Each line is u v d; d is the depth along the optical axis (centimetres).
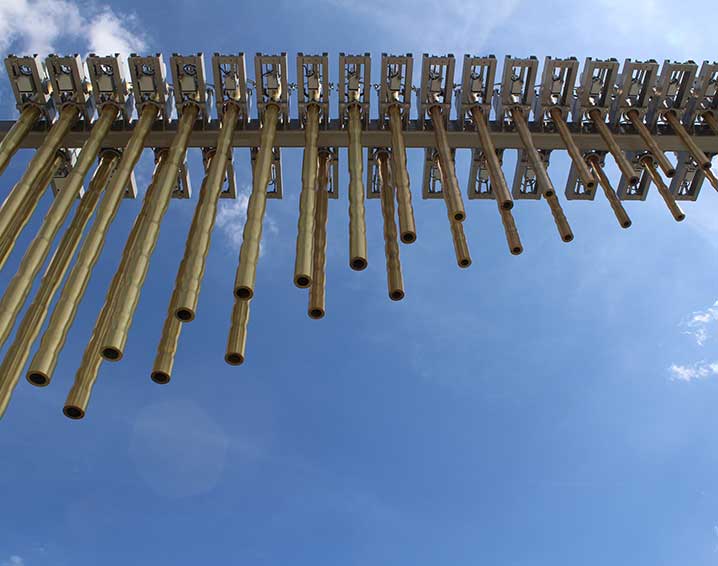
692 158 1706
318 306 1276
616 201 1582
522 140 1530
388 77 1570
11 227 1370
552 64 1597
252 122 1584
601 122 1614
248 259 1183
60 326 1100
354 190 1356
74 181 1335
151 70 1515
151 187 1531
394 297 1344
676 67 1620
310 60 1540
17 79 1501
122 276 1327
